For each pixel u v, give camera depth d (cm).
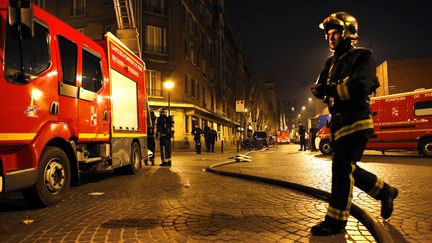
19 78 466
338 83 351
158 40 2980
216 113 4250
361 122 348
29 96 485
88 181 817
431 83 2973
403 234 342
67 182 571
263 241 346
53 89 546
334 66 363
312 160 1373
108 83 787
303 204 517
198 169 1091
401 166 999
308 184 655
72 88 609
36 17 521
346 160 354
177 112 3008
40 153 498
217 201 546
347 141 352
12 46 461
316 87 391
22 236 377
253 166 1112
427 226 368
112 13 2809
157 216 455
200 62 3784
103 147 763
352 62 346
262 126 6738
